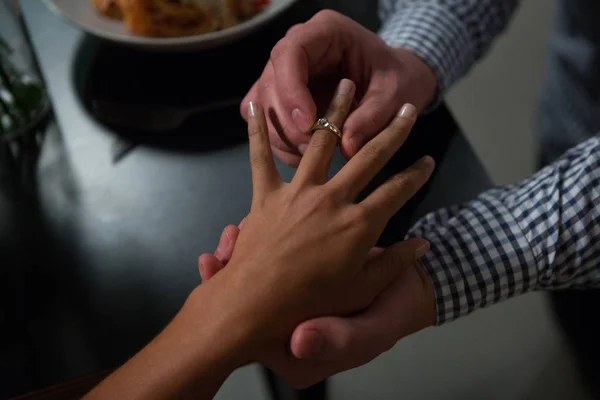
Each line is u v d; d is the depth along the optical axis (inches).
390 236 31.3
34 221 31.9
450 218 30.6
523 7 76.4
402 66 32.2
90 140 34.3
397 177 27.8
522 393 30.4
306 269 26.3
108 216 32.0
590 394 30.5
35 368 28.7
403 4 35.9
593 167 29.4
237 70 36.4
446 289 29.2
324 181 28.0
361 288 26.8
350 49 31.2
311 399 29.9
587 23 38.7
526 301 32.0
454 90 70.1
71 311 29.8
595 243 29.4
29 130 34.6
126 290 30.2
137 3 35.1
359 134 29.0
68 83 36.1
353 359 26.6
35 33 37.9
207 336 25.7
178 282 30.4
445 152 33.5
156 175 33.2
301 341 25.4
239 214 32.1
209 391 25.6
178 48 35.4
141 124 34.7
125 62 36.8
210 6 36.4
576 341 31.3
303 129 29.0
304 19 38.2
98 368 28.6
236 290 26.1
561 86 42.9
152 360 25.6
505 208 30.3
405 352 30.7
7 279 30.5
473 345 31.0
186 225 31.8
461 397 30.2
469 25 35.4
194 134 34.4
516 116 67.5
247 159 33.6
